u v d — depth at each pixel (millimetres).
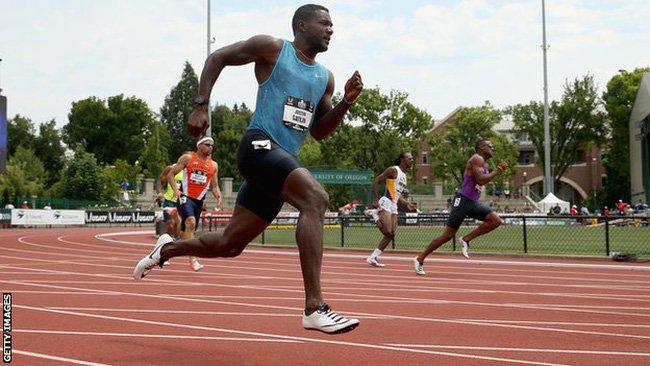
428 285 8938
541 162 75875
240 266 12188
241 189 4188
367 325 5332
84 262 12617
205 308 6227
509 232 23375
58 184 61188
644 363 3877
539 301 7133
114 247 18453
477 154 10680
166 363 3766
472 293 7926
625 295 7793
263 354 4059
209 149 10641
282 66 4031
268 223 4199
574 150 75062
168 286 8352
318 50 4188
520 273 11180
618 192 72500
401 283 9219
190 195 10547
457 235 23250
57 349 4156
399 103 62188
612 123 71938
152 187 56938
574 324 5449
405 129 62469
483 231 10719
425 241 20453
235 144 89000
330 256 15570
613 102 71188
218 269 11445
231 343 4426
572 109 72625
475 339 4688
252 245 19234
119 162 71688
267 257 14961
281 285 8641
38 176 76438
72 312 5859
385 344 4457
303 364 3775
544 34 45469
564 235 22078
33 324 5168
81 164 57500
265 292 7773
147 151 83562
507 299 7301
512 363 3857
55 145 88125
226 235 4238
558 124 73125
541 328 5219
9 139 86125
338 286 8750
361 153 62031
